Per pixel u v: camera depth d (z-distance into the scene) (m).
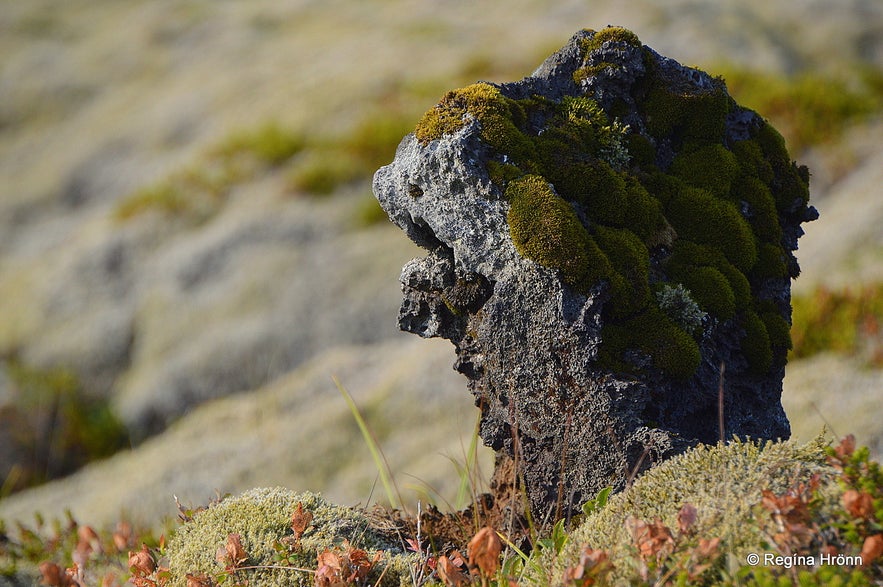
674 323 3.45
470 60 17.92
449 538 3.71
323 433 9.83
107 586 3.57
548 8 20.28
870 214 11.15
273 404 11.02
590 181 3.53
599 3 20.09
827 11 19.52
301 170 14.99
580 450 3.33
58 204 17.75
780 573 2.26
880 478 2.42
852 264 10.20
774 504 2.33
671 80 3.95
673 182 3.80
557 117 3.71
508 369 3.45
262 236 13.90
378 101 16.88
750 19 18.97
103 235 15.23
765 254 3.86
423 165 3.48
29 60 23.61
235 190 15.27
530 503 3.48
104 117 20.41
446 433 9.28
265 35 22.55
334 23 22.50
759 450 2.83
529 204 3.34
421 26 20.72
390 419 9.77
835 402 7.72
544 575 2.66
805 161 13.95
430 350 10.84
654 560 2.37
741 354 3.70
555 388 3.37
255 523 3.26
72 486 11.16
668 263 3.65
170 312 13.32
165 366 12.65
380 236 13.47
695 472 2.78
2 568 4.70
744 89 15.69
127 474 10.66
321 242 13.56
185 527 3.39
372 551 3.21
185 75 21.27
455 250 3.51
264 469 9.52
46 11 26.52
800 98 15.23
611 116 3.83
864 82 16.41
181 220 14.96
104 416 12.63
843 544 2.31
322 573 2.79
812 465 2.64
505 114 3.54
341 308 12.42
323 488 9.09
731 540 2.37
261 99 18.56
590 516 2.93
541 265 3.30
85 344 13.41
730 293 3.59
